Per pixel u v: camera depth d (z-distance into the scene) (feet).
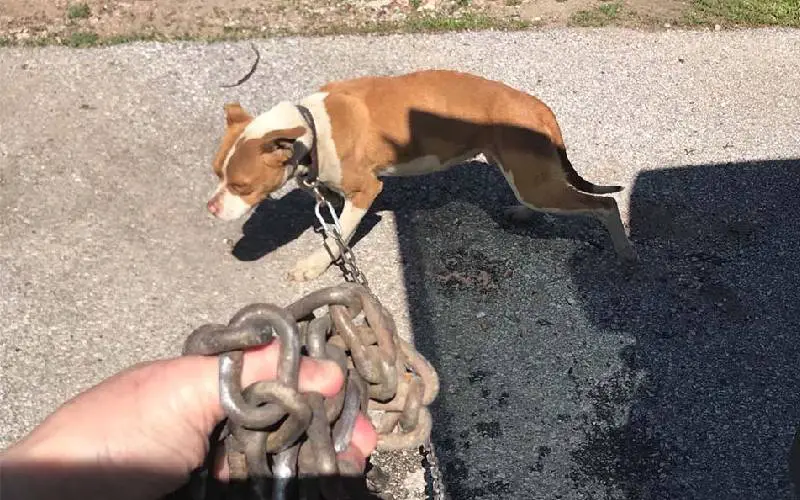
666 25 6.87
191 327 4.33
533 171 4.32
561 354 4.26
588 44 6.60
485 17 6.84
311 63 6.19
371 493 1.86
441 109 4.28
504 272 4.69
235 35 6.43
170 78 5.96
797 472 3.72
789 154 5.65
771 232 5.03
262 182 4.03
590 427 3.93
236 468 1.59
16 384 4.03
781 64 6.53
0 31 6.34
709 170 5.48
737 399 4.08
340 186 4.38
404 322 4.40
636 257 4.74
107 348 4.21
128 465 1.73
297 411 1.50
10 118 5.55
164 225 4.89
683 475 3.75
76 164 5.24
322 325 1.69
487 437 3.87
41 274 4.56
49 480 1.70
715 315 4.49
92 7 6.64
